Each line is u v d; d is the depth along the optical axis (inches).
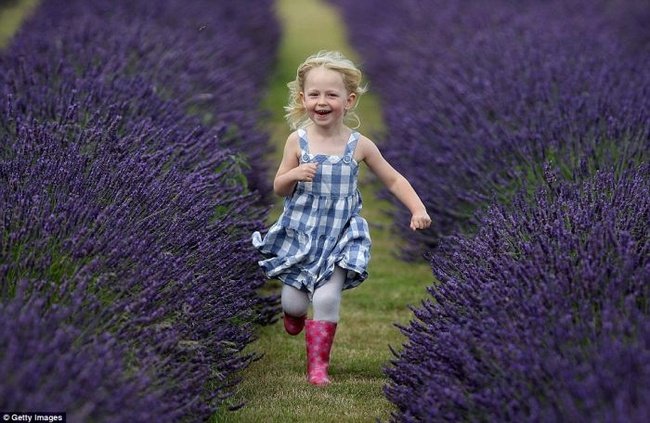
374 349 399.5
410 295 482.6
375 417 312.0
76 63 591.2
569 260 291.1
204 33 876.6
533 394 237.8
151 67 611.5
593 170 431.5
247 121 641.6
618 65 652.1
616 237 301.1
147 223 320.2
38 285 264.4
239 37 1058.7
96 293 277.6
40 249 286.2
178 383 266.8
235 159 458.6
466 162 499.8
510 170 456.8
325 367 346.9
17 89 494.6
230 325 332.5
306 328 343.3
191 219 340.5
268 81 1119.0
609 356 229.9
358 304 470.0
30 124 417.1
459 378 268.4
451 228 505.7
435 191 518.3
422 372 282.2
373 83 1103.0
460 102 626.8
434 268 346.6
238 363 316.2
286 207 346.6
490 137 515.2
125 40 657.6
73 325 258.1
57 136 393.7
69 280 271.1
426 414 262.8
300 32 1595.7
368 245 340.8
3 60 606.9
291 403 326.0
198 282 313.6
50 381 221.3
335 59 345.7
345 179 342.3
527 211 357.7
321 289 339.0
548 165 384.5
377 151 351.6
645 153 428.5
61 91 491.8
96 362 236.5
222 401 312.7
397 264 541.0
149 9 911.0
